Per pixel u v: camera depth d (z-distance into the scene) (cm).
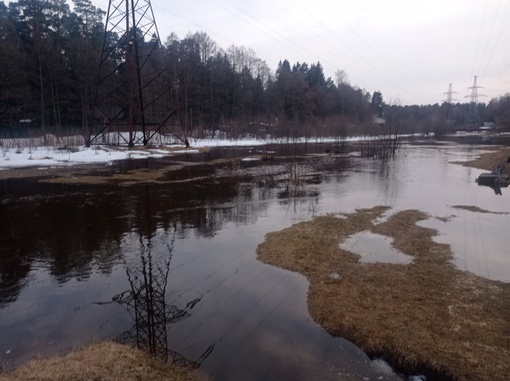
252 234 1192
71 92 5028
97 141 4459
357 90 10825
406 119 8988
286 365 547
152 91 5397
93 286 821
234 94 7075
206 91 6625
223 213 1459
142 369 508
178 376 509
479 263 928
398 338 592
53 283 837
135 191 1892
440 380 513
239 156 3756
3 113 4247
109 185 2050
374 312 680
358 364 550
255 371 532
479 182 2134
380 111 12825
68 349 578
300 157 3731
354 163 3191
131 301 750
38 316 689
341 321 652
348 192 1894
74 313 701
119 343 593
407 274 852
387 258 965
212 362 552
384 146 4244
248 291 791
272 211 1495
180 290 799
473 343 576
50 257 995
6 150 3269
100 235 1180
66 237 1159
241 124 6356
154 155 3662
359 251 1017
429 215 1409
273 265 926
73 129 4712
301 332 634
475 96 11356
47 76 4719
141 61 5819
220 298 761
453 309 686
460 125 10856
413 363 539
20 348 581
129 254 1019
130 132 3938
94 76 4941
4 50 3947
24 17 4853
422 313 672
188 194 1828
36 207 1538
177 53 6675
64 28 5269
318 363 552
